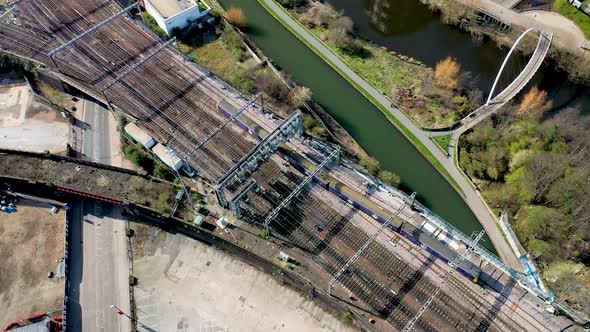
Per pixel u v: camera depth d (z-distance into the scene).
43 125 136.50
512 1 171.62
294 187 122.19
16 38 151.38
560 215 116.50
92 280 111.94
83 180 123.00
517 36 162.12
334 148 128.75
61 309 107.19
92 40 152.12
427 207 125.00
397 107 145.38
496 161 128.00
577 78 151.62
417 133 138.88
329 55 160.38
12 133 134.50
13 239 116.88
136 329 105.12
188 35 162.25
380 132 140.75
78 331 104.88
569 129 130.88
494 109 140.88
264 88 145.50
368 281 106.81
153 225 120.31
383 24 173.00
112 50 150.38
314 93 150.62
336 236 113.50
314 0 179.12
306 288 108.50
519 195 121.56
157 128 132.25
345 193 116.69
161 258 115.75
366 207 114.19
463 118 141.38
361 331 104.56
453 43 166.75
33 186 122.81
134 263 114.75
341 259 110.12
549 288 107.25
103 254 115.81
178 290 111.12
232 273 113.81
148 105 137.00
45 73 142.62
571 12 166.38
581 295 105.31
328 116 142.62
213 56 157.00
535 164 121.69
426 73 156.12
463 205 125.19
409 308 103.12
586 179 118.94
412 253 110.50
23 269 112.56
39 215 120.62
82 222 120.44
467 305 103.12
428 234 110.44
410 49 164.50
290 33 167.62
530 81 152.25
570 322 99.94
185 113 135.75
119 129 136.00
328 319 106.69
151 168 129.38
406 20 174.62
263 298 110.12
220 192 112.69
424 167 132.88
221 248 117.06
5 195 123.19
